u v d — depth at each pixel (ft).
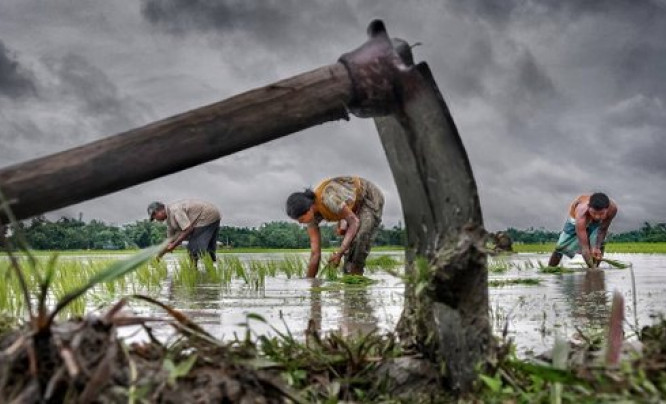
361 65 10.10
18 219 9.35
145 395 7.24
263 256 96.58
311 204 41.11
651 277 40.68
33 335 6.92
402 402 9.82
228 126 9.81
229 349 8.59
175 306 25.43
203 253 52.34
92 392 6.71
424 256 10.62
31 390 6.72
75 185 9.40
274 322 20.53
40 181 9.27
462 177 9.96
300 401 8.34
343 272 43.09
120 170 9.53
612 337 8.86
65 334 7.16
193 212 51.62
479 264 9.71
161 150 9.63
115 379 7.21
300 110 9.99
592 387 8.24
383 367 10.41
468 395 9.56
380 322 20.61
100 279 7.11
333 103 10.05
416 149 10.29
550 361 10.68
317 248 42.16
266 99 9.91
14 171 9.25
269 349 10.28
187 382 7.69
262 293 31.27
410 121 10.22
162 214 51.31
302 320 21.12
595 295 29.01
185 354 8.41
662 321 10.37
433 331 10.39
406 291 11.12
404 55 10.59
